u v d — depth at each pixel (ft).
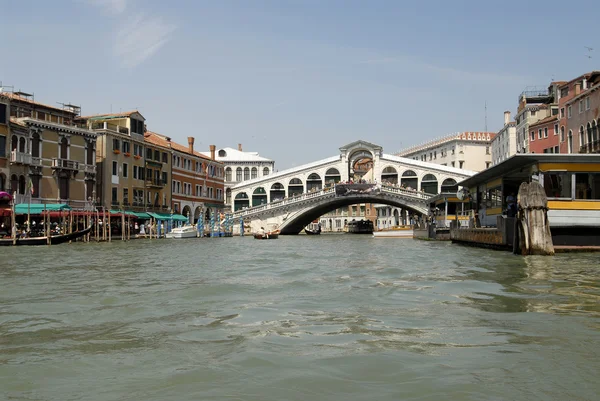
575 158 74.54
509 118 233.96
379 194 206.69
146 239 160.15
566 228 74.49
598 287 37.55
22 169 132.57
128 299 34.50
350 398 15.81
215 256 80.33
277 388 16.71
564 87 159.43
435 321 26.16
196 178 219.61
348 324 25.75
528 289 36.78
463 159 285.43
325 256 79.46
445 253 80.48
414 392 16.19
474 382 16.94
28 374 18.56
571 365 18.58
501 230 79.25
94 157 155.94
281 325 25.77
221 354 20.66
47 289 39.93
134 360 20.07
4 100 126.21
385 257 74.43
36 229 129.80
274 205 217.15
